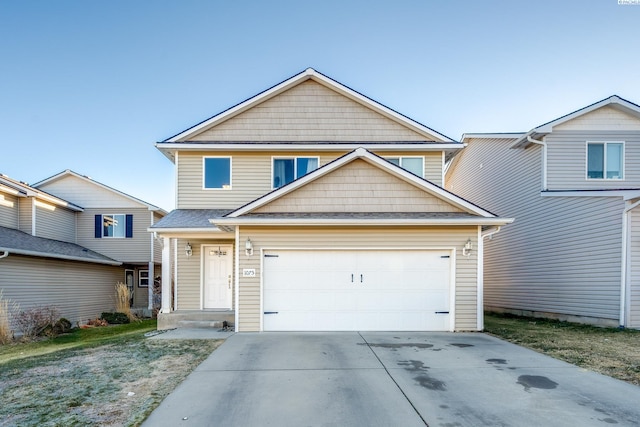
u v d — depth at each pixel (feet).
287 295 29.73
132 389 16.02
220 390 15.83
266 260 29.86
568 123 40.40
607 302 33.04
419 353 22.09
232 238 36.42
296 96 41.81
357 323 29.68
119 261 59.67
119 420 12.86
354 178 31.32
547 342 25.45
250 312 29.55
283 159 40.75
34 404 14.33
